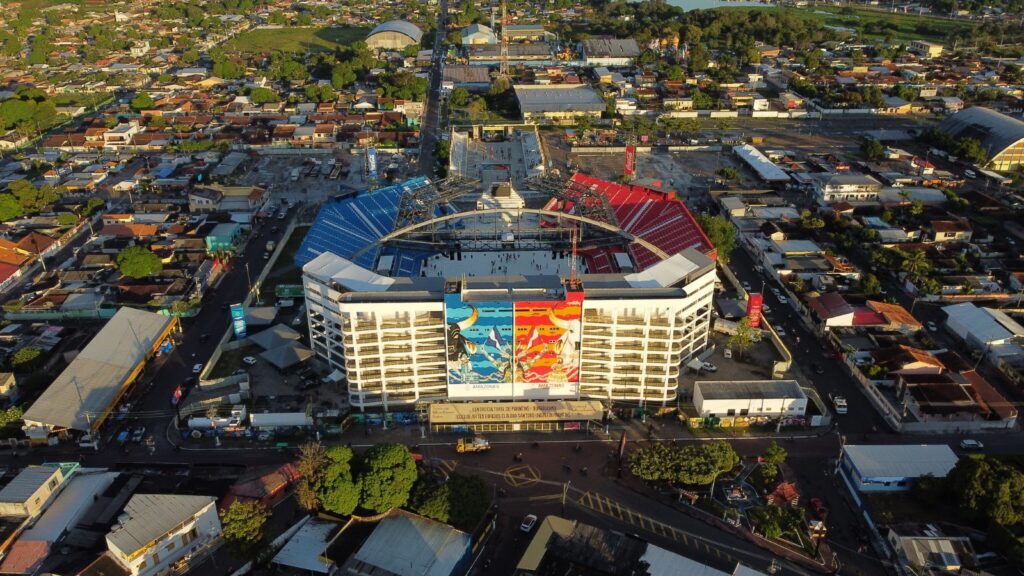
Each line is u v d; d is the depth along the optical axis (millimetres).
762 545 167125
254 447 198000
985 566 156250
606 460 193500
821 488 184125
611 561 154375
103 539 162125
